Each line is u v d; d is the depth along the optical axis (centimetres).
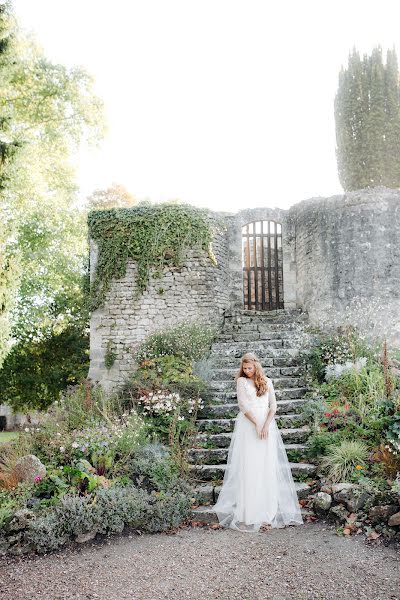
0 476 602
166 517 521
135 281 1212
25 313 1758
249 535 496
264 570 412
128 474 597
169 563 435
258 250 1602
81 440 630
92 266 1241
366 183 1695
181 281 1213
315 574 400
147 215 1223
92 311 1222
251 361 553
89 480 552
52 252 1809
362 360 835
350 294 1092
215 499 577
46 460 652
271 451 530
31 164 1647
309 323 1202
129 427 678
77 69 1662
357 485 535
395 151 1689
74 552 473
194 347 1023
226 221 1401
